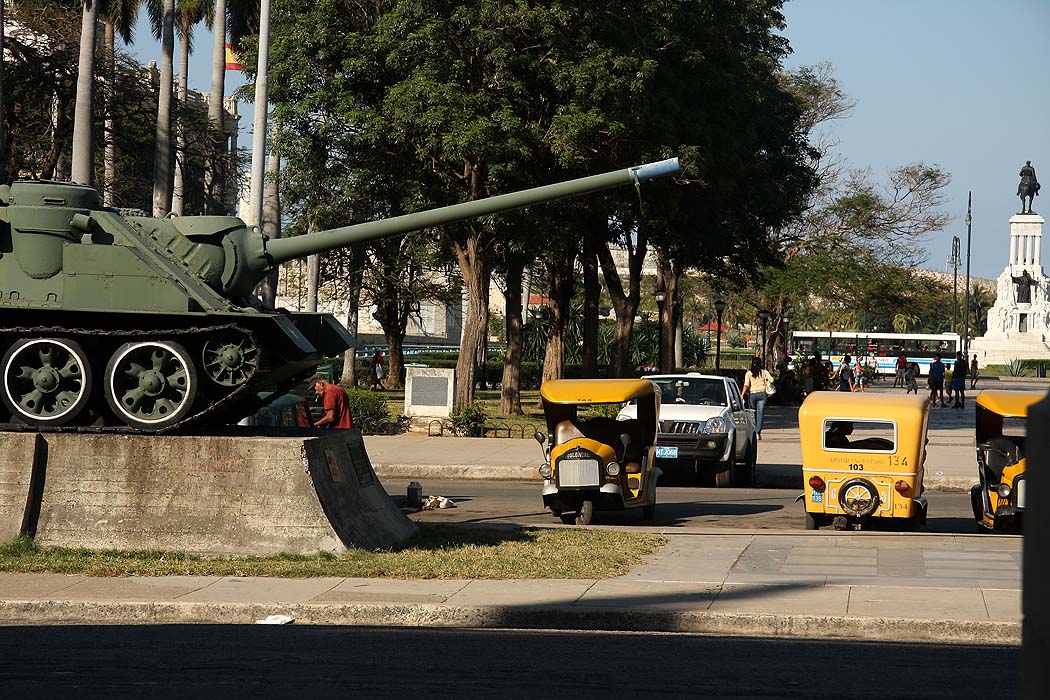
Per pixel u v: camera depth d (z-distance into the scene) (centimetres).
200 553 1119
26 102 3981
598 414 2547
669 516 1647
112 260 1127
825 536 1352
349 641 827
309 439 1167
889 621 880
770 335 5994
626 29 2789
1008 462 1416
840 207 5256
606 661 763
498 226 2823
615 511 1689
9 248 1135
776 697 662
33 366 1163
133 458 1145
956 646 839
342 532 1147
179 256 1177
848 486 1409
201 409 1195
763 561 1169
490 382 5553
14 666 732
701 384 2128
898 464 1401
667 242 3719
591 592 989
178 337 1144
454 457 2345
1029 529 215
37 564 1044
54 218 1130
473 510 1678
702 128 3058
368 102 2841
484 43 2581
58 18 4056
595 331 3812
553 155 2748
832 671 739
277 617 905
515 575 1061
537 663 754
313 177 2875
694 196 3628
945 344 8275
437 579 1047
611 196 2977
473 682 694
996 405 1395
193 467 1144
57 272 1135
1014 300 9225
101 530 1130
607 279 3953
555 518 1591
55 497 1142
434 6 2625
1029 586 214
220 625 897
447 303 5125
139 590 971
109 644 809
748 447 2119
